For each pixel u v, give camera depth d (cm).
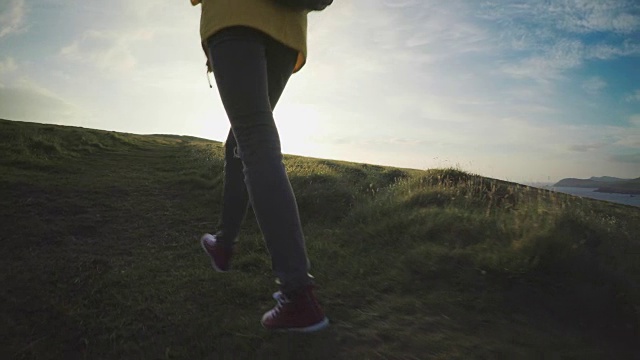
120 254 278
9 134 945
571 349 151
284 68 161
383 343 152
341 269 242
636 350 157
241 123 140
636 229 373
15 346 160
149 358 151
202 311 188
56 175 608
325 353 146
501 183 576
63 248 289
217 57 142
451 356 142
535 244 237
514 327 169
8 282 222
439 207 425
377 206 408
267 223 134
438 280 220
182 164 859
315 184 519
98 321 179
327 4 157
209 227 358
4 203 412
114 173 677
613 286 207
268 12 143
